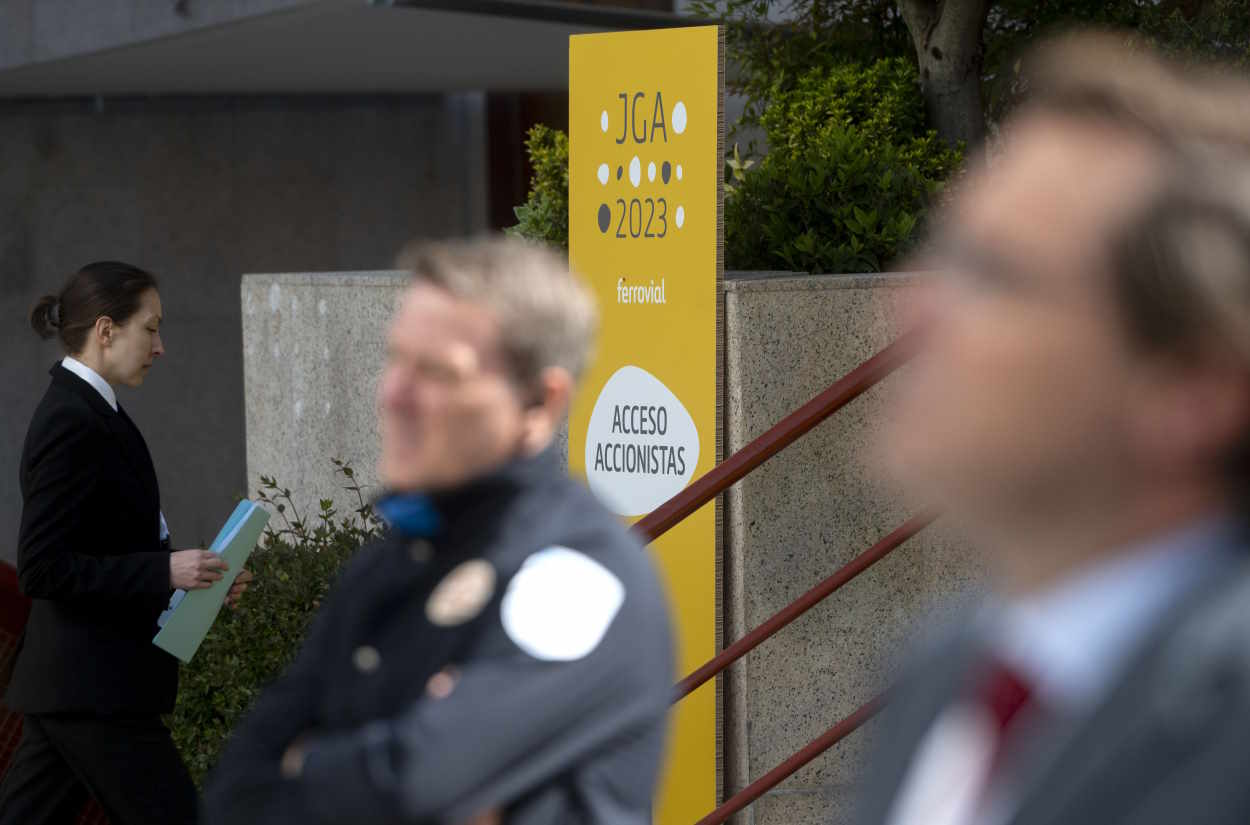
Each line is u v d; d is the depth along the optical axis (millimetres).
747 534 7676
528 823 2885
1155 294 1287
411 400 3068
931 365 1400
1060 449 1335
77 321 7094
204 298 22875
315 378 11531
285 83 21125
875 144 10062
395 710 3020
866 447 7855
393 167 23750
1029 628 1484
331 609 3287
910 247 9203
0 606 8508
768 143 10945
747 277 8766
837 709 7879
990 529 1417
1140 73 1378
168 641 6992
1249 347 1289
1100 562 1411
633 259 8008
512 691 2861
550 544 3021
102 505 6988
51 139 22000
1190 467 1345
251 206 23047
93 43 16625
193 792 7277
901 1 11156
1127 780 1312
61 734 7074
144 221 22516
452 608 2998
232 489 23156
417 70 20031
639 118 7922
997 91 11641
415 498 3102
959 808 1515
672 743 7723
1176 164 1310
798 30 12250
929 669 1790
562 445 8773
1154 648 1354
